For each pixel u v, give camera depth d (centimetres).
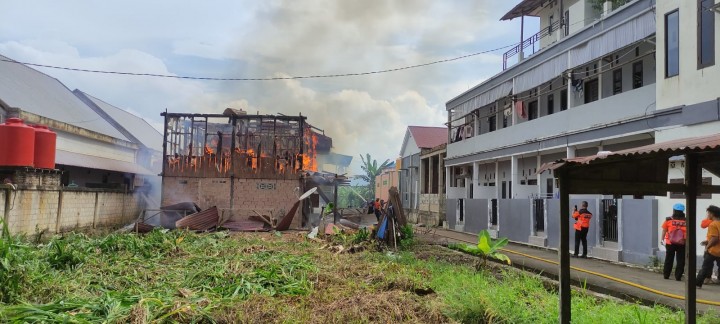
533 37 2062
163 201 2116
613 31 1435
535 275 935
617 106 1428
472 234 2267
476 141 2434
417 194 3538
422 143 3553
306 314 591
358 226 2116
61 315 521
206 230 1730
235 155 2156
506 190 2420
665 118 1212
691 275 459
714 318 582
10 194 1274
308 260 1028
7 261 675
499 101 2428
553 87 2055
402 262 1069
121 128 3038
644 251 1214
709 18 1083
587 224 1382
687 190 455
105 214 1934
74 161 2141
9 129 1338
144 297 621
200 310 566
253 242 1360
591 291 845
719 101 1048
